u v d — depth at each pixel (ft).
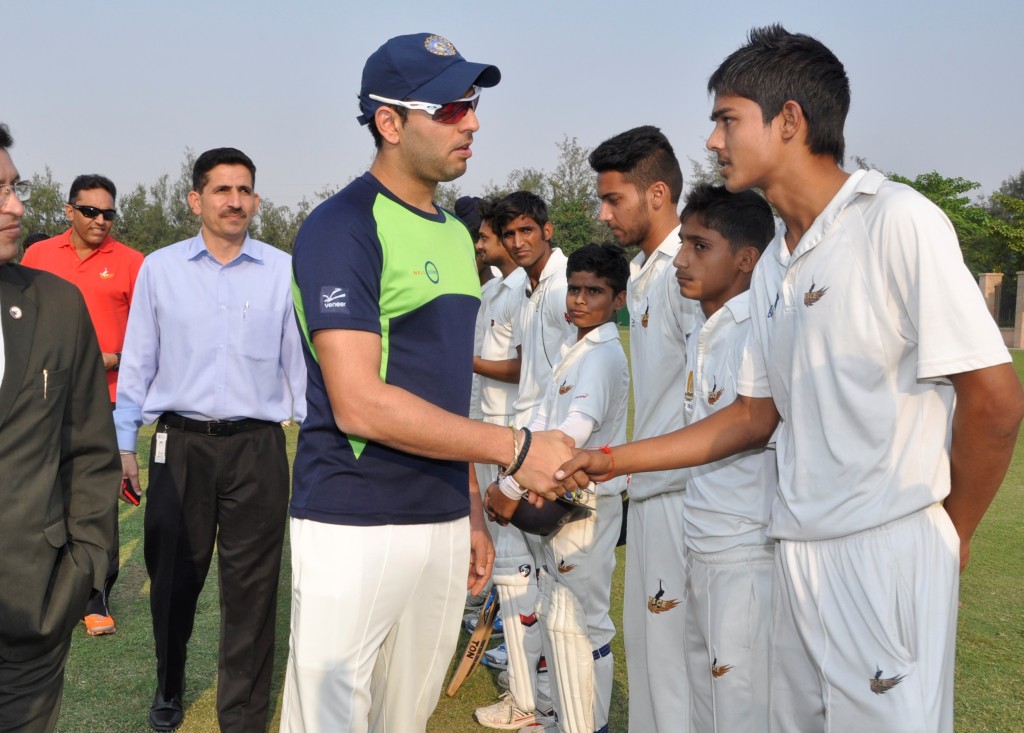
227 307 10.70
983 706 11.01
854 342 5.95
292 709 7.03
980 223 127.85
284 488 10.89
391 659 7.33
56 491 7.06
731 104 6.34
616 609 15.02
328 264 6.45
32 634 6.82
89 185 16.05
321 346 6.42
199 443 10.57
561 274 12.23
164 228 143.43
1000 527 19.74
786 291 6.46
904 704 5.79
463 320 7.18
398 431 6.42
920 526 5.95
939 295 5.49
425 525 6.98
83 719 11.02
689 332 8.66
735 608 7.61
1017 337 91.20
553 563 9.62
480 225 15.30
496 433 7.03
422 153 6.82
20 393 6.73
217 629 14.21
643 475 8.98
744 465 7.66
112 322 16.70
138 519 20.57
